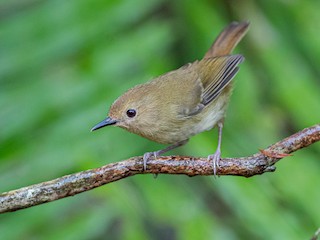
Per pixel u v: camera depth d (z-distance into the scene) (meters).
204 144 10.34
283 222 9.85
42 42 10.71
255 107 11.06
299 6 12.10
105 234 9.77
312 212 10.12
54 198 6.81
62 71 10.52
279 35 11.93
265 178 10.38
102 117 10.09
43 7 10.97
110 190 9.62
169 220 9.59
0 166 9.77
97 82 10.33
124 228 9.41
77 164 9.73
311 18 12.05
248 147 10.67
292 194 10.27
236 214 10.05
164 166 6.90
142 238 9.36
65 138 9.96
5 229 9.45
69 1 10.92
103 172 6.85
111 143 10.03
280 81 11.42
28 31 10.78
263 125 10.93
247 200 9.91
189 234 9.45
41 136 9.98
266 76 11.56
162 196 9.80
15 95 10.29
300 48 11.85
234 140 10.70
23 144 9.91
